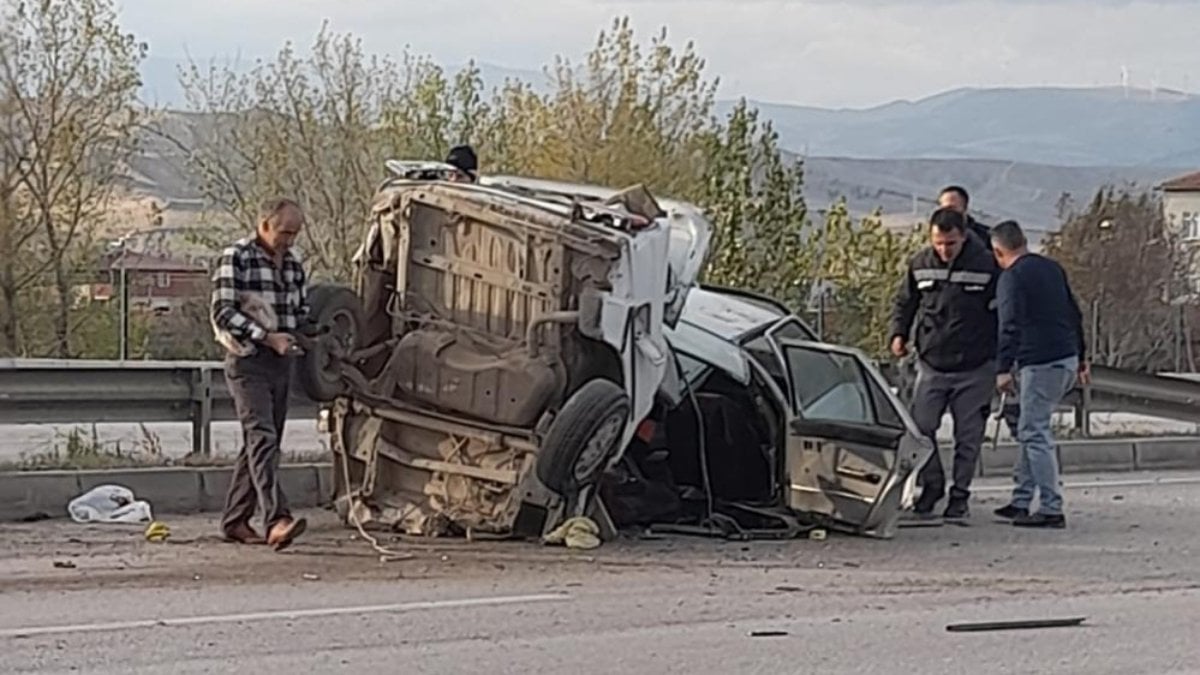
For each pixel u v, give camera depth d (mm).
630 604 9344
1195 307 57562
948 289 13438
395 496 11555
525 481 11031
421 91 37531
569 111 37594
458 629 8508
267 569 10148
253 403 10906
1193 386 19766
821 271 38500
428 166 12031
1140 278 57625
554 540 11164
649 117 37469
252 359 10883
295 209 10969
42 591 9297
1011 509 13367
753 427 12219
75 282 36219
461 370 11102
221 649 7879
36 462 13117
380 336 11594
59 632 8180
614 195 11578
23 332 35562
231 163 37094
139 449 14656
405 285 11469
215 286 10867
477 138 37812
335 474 11859
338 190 37031
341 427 11641
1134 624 9086
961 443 13453
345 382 11422
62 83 36094
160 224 36688
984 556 11516
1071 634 8773
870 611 9336
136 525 11898
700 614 9102
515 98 37969
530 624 8695
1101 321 56250
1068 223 59281
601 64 37562
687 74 37656
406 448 11508
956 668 7902
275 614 8766
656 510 12078
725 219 36281
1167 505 14695
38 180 35969
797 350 12469
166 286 34844
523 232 11070
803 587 10086
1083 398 19094
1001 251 13367
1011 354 13102
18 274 35781
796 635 8570
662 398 11727
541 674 7547
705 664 7840
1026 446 13242
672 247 12188
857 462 12141
